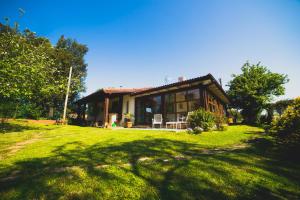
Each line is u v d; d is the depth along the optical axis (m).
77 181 3.45
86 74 39.16
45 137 9.60
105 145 6.93
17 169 4.28
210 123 10.78
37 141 8.27
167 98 15.64
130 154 5.46
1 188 3.21
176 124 12.86
